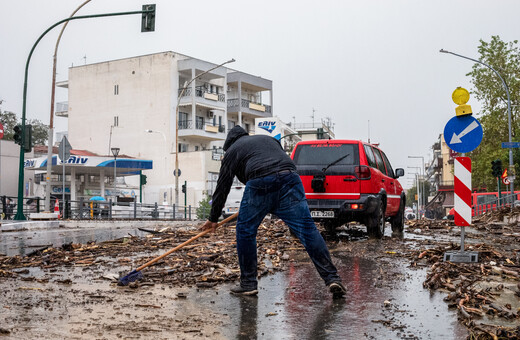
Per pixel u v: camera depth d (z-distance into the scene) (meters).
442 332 4.23
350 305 5.17
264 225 13.69
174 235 11.85
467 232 14.88
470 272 6.91
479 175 44.78
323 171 10.89
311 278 6.66
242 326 4.40
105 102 64.31
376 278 6.62
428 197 127.56
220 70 64.44
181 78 63.41
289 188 5.37
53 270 7.12
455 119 8.19
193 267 7.22
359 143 11.03
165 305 5.12
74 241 12.02
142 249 9.50
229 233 12.36
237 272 6.77
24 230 17.75
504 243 11.52
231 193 29.62
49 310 4.81
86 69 65.56
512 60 42.22
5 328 4.14
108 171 54.88
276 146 5.52
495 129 41.75
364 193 10.75
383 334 4.18
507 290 5.80
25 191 54.25
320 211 10.89
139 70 62.66
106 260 8.16
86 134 65.25
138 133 62.31
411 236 13.02
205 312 4.87
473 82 43.00
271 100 74.38
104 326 4.28
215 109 64.44
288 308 5.05
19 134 21.95
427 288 6.00
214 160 60.88
